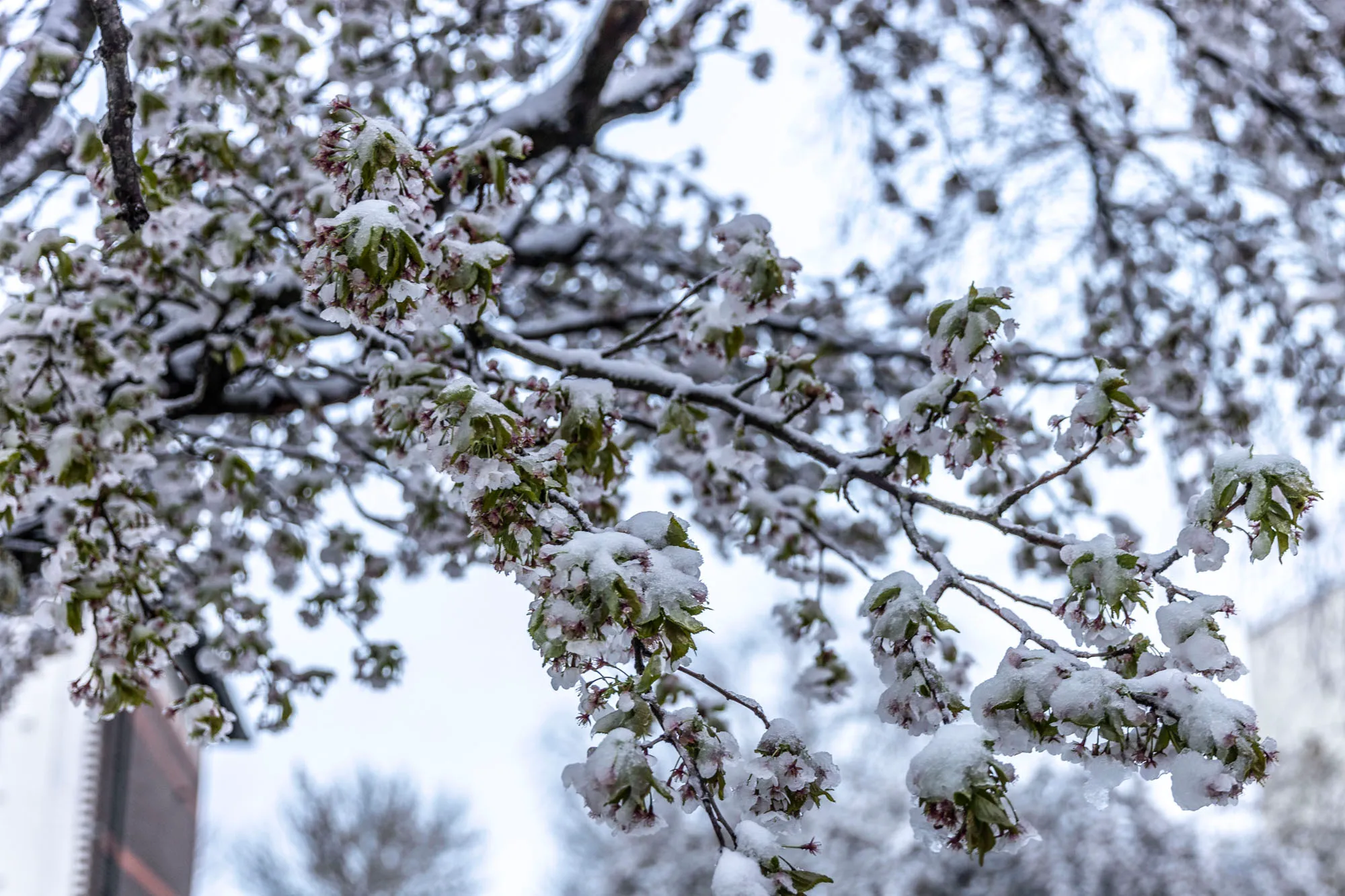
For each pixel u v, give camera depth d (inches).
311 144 170.7
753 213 133.0
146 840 590.9
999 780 82.1
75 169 165.5
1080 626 96.4
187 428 196.1
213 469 186.7
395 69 212.1
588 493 129.7
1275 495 95.0
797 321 248.7
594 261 280.7
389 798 1370.6
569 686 89.7
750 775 92.6
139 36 149.6
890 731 639.1
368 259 89.4
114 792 504.4
